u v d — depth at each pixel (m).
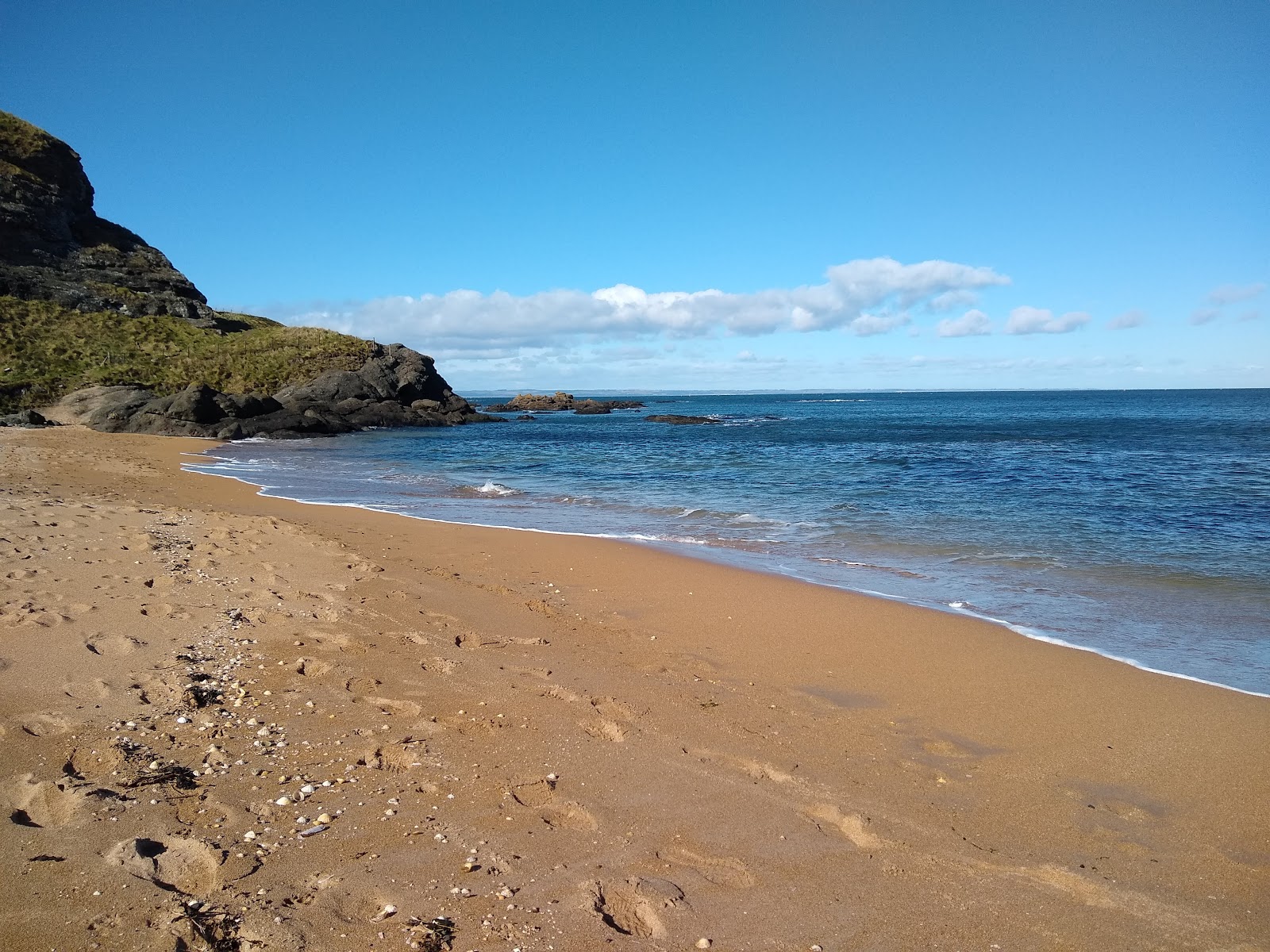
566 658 6.50
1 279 49.97
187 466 23.22
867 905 3.38
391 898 3.21
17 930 2.84
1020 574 10.09
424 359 56.72
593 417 69.06
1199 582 9.64
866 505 16.20
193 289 61.56
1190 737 5.31
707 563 10.59
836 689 6.12
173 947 2.80
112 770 4.10
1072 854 3.88
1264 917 3.40
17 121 59.81
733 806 4.18
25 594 6.83
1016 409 89.94
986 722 5.52
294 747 4.55
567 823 3.91
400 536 11.95
